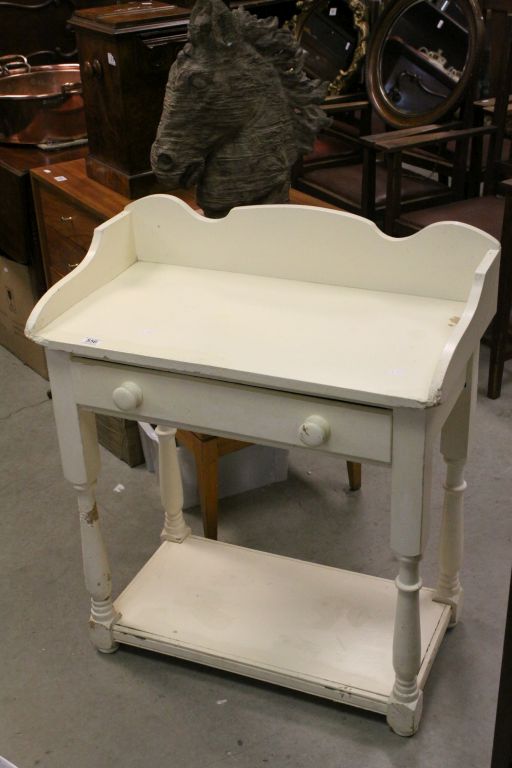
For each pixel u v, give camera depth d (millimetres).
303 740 1932
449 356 1520
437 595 2145
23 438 2980
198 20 1983
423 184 3418
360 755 1892
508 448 2789
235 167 2133
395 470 1603
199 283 1963
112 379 1770
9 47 3785
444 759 1875
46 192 2859
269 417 1667
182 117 2062
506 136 3367
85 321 1822
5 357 3469
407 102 3459
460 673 2064
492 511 2535
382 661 1985
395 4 3416
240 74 2041
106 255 1957
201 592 2197
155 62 2543
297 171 3586
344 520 2551
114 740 1956
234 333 1752
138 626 2107
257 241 1944
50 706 2041
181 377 1705
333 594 2172
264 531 2518
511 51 3176
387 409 1559
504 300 2857
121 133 2604
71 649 2182
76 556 2471
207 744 1936
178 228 1999
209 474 2326
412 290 1853
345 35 3605
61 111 3158
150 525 2566
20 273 3178
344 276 1902
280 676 1973
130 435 2756
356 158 3721
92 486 1945
